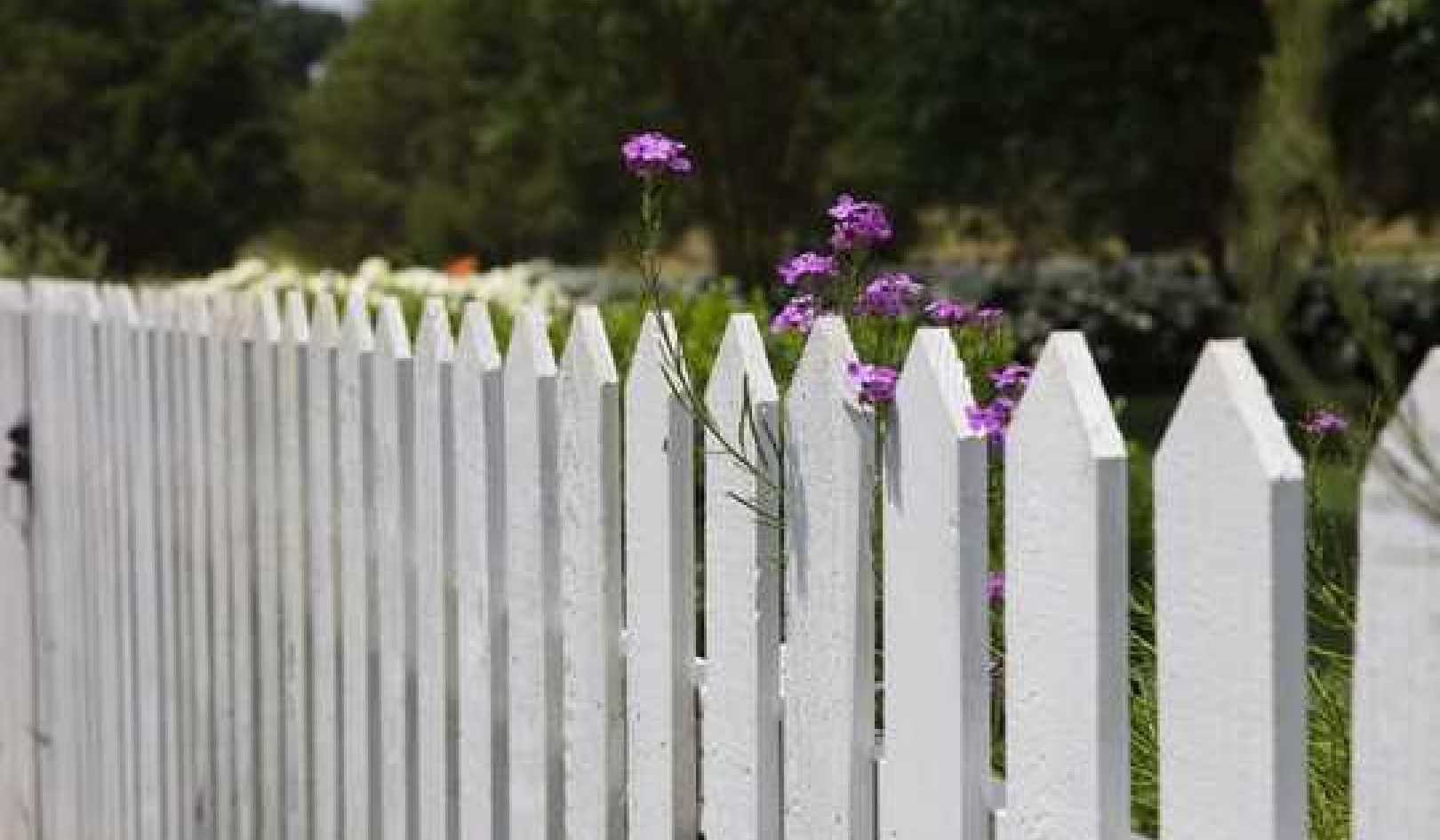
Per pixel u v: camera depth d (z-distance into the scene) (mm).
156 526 4359
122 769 4625
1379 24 11016
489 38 24047
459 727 3094
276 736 3807
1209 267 19516
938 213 25031
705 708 2451
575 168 23891
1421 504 1431
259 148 47438
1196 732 1699
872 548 2154
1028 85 15414
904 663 2084
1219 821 1676
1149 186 17109
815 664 2234
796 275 2635
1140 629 3146
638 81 21969
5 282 5270
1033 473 1878
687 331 4320
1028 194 19562
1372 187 13961
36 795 5258
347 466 3445
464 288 7512
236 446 3922
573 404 2713
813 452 2229
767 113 21641
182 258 45812
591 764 2705
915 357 2051
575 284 15461
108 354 4586
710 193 22156
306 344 3646
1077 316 18422
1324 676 2689
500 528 2943
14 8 47719
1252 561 1631
